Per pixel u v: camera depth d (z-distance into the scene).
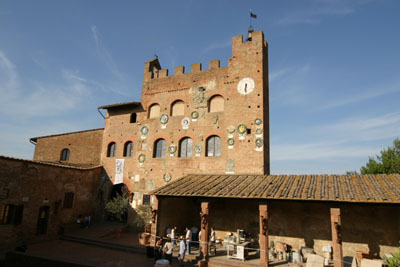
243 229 20.84
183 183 20.84
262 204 16.28
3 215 19.03
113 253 18.91
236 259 16.69
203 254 16.67
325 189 16.34
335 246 14.25
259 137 23.12
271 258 17.47
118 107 29.92
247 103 24.23
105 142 29.55
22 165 20.38
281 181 19.06
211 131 24.86
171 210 21.47
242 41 26.02
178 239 20.80
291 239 19.08
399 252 13.15
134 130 28.42
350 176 18.72
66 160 31.22
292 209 19.56
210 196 17.27
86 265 15.88
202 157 24.53
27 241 20.42
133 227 25.38
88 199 26.73
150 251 17.97
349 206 18.17
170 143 26.23
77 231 23.81
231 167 23.31
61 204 23.44
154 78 29.03
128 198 26.44
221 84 25.66
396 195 14.26
